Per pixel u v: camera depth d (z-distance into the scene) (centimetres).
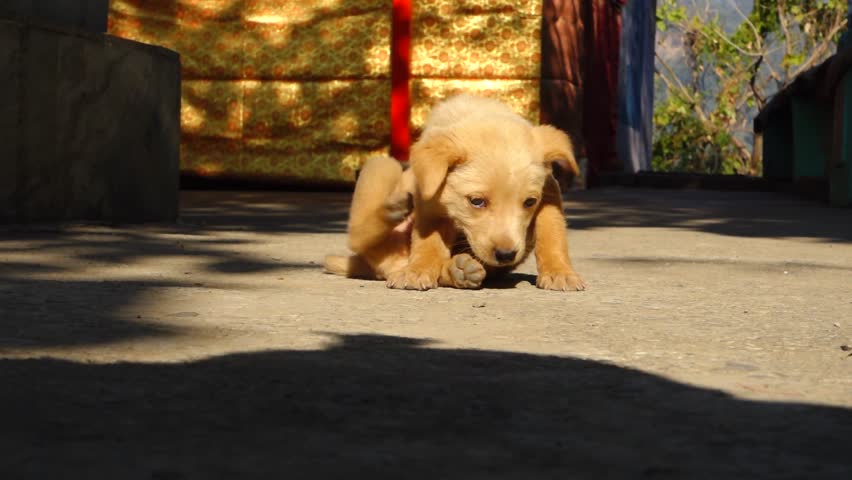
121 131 325
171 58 340
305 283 238
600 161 827
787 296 236
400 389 175
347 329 201
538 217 238
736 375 183
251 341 193
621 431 164
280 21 667
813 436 162
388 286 233
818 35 1328
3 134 296
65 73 308
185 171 682
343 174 660
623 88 913
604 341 198
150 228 327
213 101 677
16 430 155
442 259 235
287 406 169
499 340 197
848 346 197
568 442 156
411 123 649
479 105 236
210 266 258
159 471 135
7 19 295
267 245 297
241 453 145
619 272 263
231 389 174
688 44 1391
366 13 652
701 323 211
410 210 238
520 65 634
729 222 417
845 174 529
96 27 330
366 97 655
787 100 694
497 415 168
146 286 230
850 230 376
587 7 761
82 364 180
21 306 210
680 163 1389
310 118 664
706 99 1402
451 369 183
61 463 138
